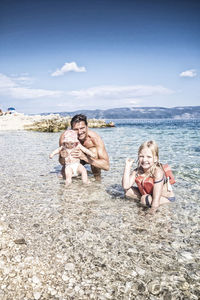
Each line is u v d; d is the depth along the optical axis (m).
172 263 2.32
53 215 3.43
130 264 2.30
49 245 2.61
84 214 3.47
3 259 2.34
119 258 2.39
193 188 4.69
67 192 4.48
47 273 2.16
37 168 6.48
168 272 2.19
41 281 2.06
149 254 2.46
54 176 5.67
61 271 2.19
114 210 3.63
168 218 3.34
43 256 2.41
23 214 3.45
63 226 3.07
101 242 2.69
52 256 2.41
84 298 1.89
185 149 9.77
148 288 1.99
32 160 7.61
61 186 4.87
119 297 1.90
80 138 5.56
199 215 3.45
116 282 2.06
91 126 30.00
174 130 24.31
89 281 2.07
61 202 3.96
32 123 24.91
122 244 2.65
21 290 1.95
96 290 1.97
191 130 24.14
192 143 12.03
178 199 4.11
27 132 21.17
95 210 3.62
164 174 3.92
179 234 2.89
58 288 1.99
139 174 4.10
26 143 12.46
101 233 2.89
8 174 5.80
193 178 5.38
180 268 2.24
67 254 2.45
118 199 4.12
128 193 4.23
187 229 3.02
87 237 2.79
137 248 2.57
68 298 1.89
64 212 3.54
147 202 3.81
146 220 3.28
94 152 5.67
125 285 2.03
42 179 5.39
